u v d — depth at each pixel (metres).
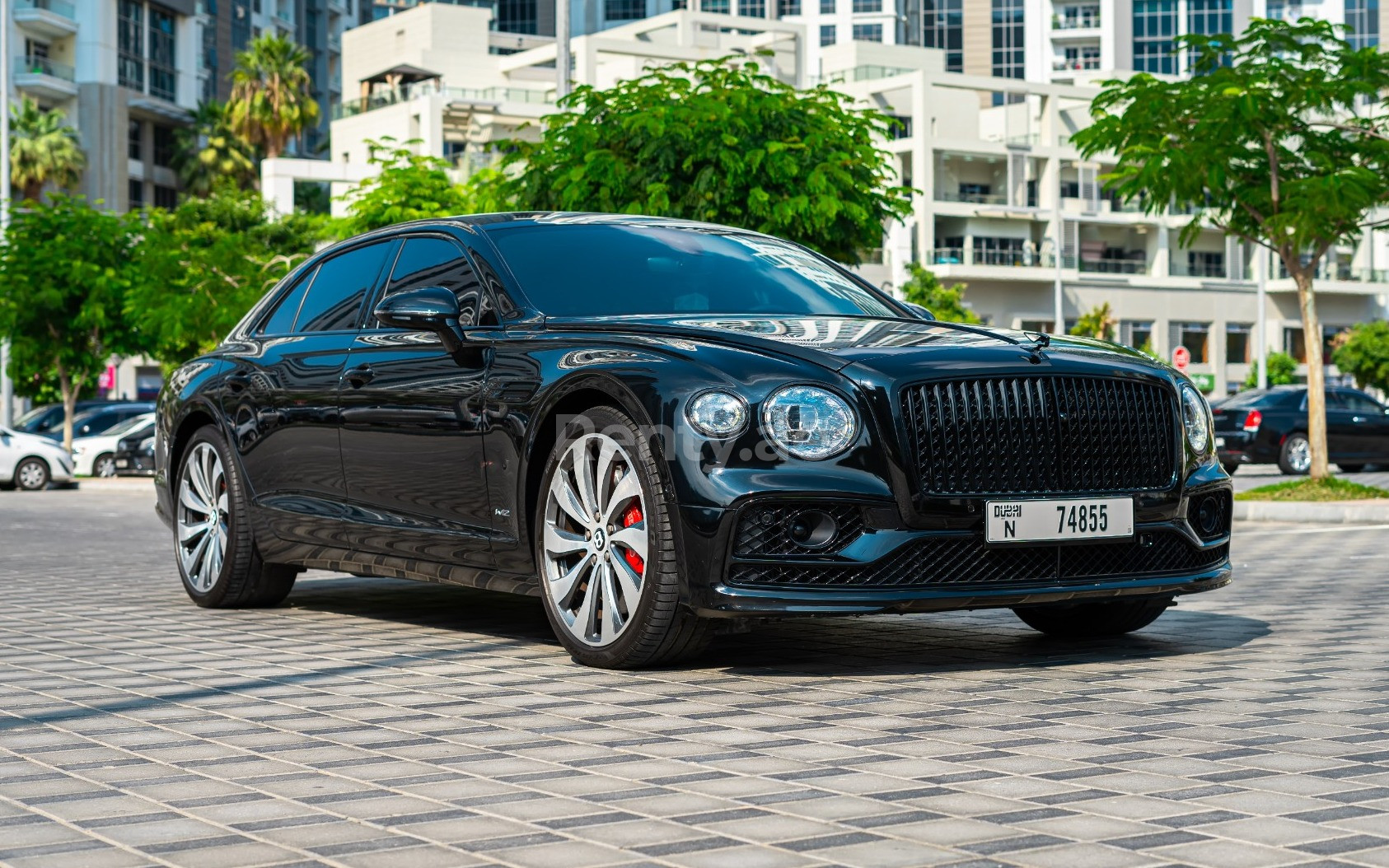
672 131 16.44
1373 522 15.45
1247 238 17.47
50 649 6.22
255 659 5.84
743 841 3.12
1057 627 6.37
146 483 29.23
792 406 4.95
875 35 106.62
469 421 5.85
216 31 89.94
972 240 73.69
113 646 6.30
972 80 74.06
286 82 75.38
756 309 6.13
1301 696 4.83
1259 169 16.95
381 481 6.40
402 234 6.94
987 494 5.07
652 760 3.92
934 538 5.00
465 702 4.83
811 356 5.10
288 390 7.01
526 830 3.23
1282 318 79.62
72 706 4.84
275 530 7.14
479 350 5.95
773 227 16.61
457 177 60.66
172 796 3.59
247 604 7.62
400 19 83.56
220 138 75.62
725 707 4.69
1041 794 3.51
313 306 7.31
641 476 5.11
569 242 6.38
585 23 117.38
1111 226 77.56
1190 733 4.22
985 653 5.85
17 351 33.19
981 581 5.07
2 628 6.98
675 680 5.19
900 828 3.21
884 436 4.97
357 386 6.53
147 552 12.73
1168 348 77.31
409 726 4.45
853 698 4.81
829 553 4.95
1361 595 8.17
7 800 3.58
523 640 6.29
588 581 5.46
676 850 3.06
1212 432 5.73
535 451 5.59
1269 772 3.74
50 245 33.09
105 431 34.91
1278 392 26.25
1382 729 4.28
